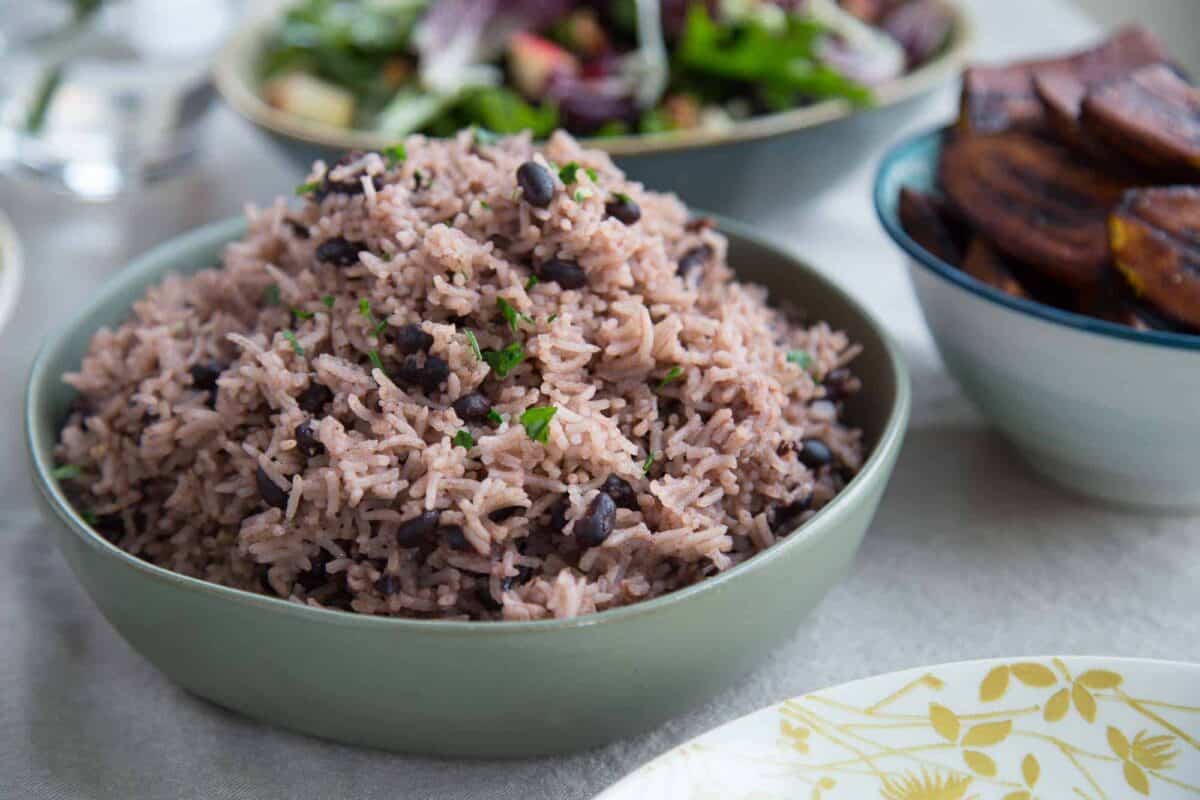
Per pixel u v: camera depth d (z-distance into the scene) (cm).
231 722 48
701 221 53
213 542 48
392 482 45
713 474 47
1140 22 119
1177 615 51
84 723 48
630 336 47
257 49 79
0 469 58
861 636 51
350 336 47
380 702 44
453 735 45
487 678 43
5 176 77
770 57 71
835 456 50
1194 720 43
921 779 42
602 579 45
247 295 51
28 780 46
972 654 50
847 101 68
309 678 43
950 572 53
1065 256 52
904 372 51
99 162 76
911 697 43
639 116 72
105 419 50
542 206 47
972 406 60
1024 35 93
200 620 44
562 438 45
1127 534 55
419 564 46
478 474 46
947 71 72
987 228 54
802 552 45
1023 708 43
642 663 43
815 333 52
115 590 45
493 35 76
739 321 50
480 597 46
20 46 74
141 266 56
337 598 47
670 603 43
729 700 49
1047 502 56
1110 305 52
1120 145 53
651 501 46
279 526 46
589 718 44
